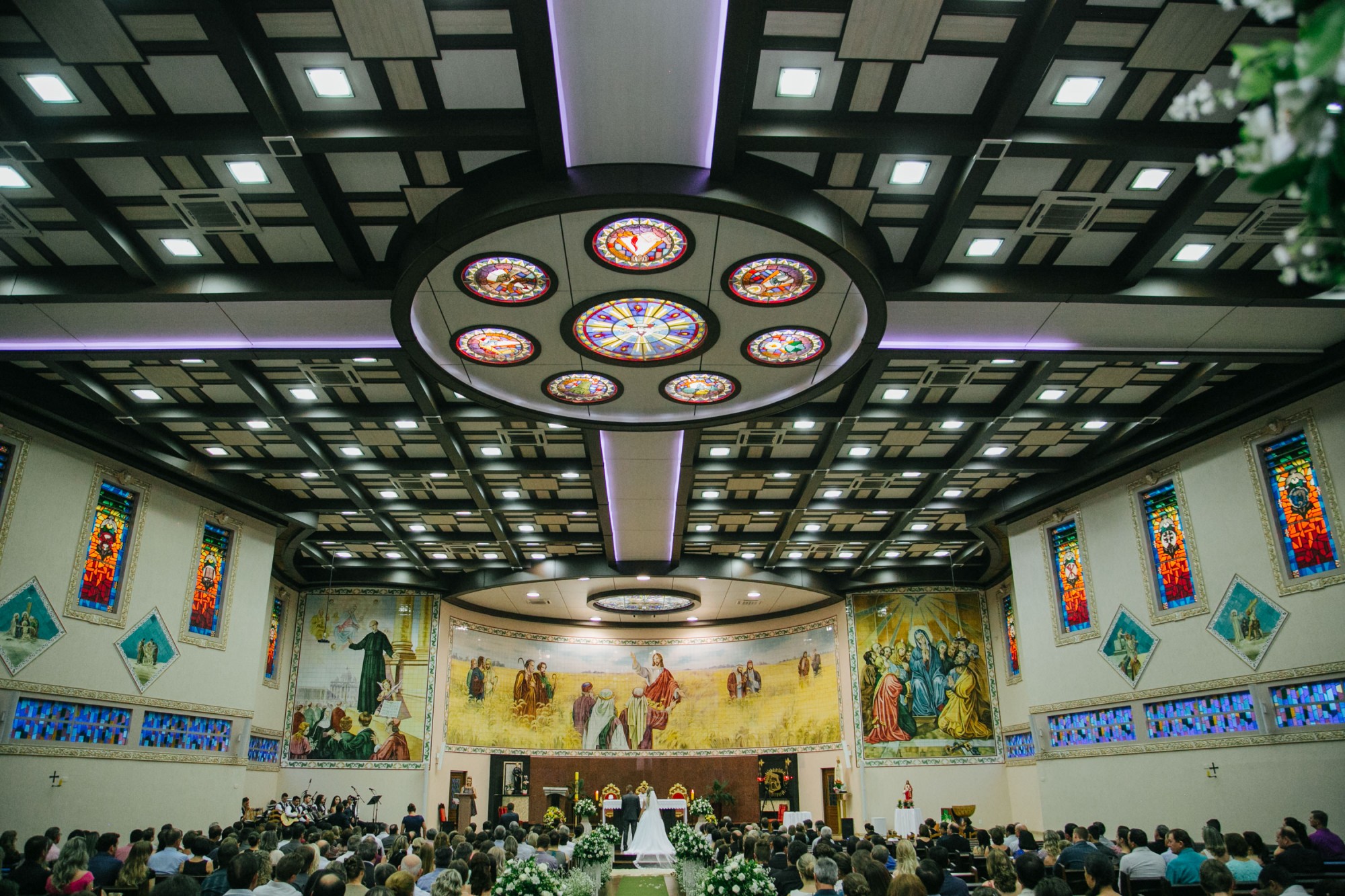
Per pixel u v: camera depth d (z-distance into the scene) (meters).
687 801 26.48
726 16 7.76
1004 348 13.55
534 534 23.78
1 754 14.24
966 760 26.69
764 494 21.31
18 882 8.12
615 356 12.94
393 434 17.59
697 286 11.14
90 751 15.94
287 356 13.62
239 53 8.19
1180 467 17.08
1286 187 1.98
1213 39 8.45
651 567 25.86
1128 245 11.77
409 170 10.09
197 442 17.84
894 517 22.94
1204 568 16.30
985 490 21.36
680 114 9.02
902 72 8.87
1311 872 8.84
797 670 30.39
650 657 32.62
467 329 12.18
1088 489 19.47
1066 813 19.03
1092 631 18.95
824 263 10.72
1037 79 8.62
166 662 18.00
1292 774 14.28
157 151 9.49
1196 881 8.83
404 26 8.23
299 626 27.02
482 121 9.30
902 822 22.94
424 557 25.98
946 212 10.56
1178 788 16.34
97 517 16.73
